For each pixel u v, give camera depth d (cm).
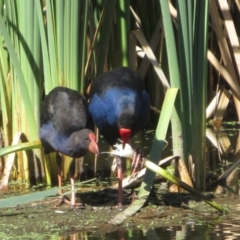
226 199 1037
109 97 1041
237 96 1355
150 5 1414
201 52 1048
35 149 1137
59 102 1040
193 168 1068
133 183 1093
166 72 1414
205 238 833
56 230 889
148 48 1238
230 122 1636
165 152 1320
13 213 975
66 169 1144
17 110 1134
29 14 1089
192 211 973
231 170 1148
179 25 1020
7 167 1124
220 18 1437
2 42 1148
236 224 905
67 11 1063
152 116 1595
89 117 1077
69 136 1013
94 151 992
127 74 1063
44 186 1130
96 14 1226
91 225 912
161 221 925
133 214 953
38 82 1112
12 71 1130
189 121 1053
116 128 1050
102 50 1181
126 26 1226
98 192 1082
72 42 1077
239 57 1334
